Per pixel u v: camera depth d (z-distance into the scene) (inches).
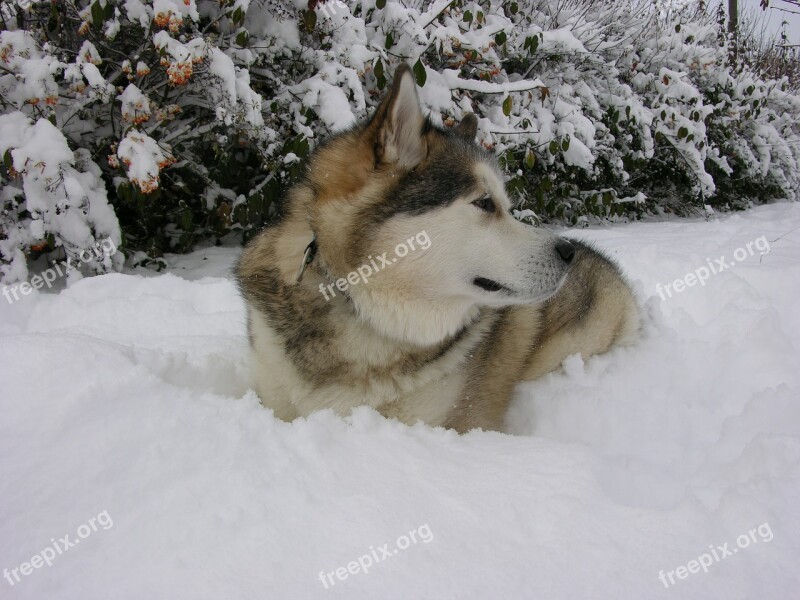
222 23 192.2
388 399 91.0
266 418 78.0
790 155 415.5
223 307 156.0
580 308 126.3
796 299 150.6
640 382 117.3
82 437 71.5
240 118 175.2
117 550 56.4
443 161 90.1
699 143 323.6
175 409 77.6
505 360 111.4
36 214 162.6
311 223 90.3
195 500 62.4
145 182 160.7
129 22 173.9
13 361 85.9
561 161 282.4
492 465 72.7
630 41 336.8
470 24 225.5
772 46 616.4
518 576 54.4
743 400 107.1
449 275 88.7
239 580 52.9
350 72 193.0
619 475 74.5
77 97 174.4
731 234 244.5
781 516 62.1
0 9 179.5
